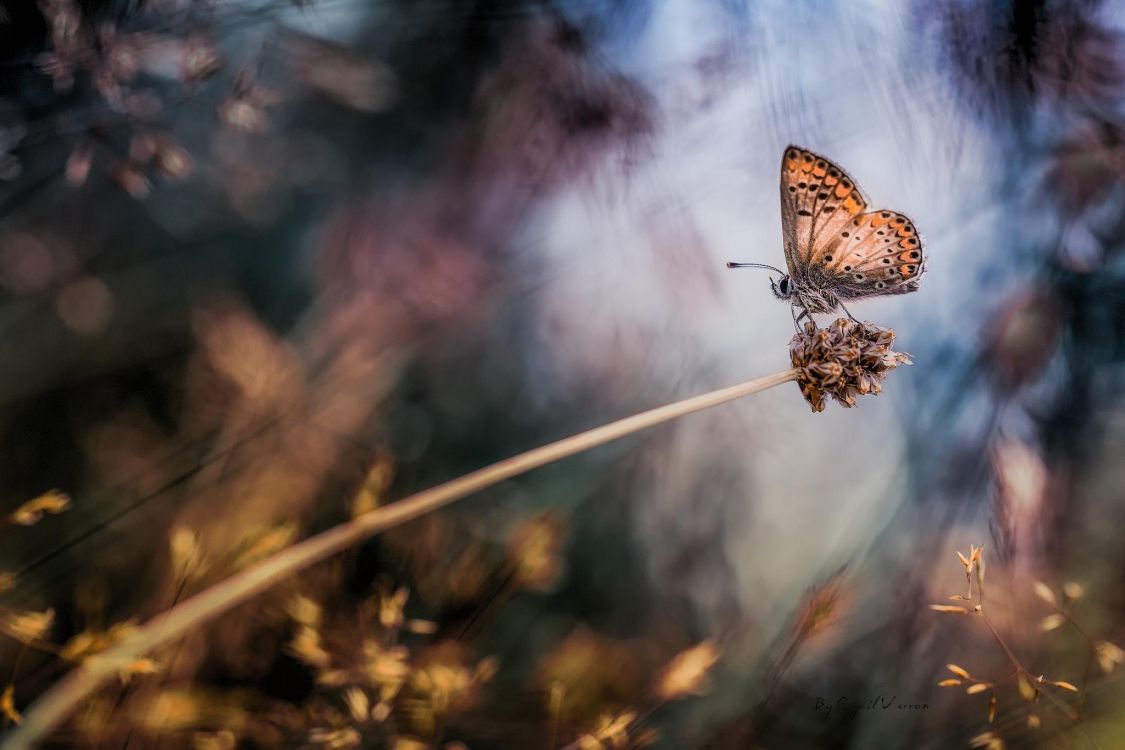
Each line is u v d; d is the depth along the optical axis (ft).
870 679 1.12
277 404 1.13
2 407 1.14
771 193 1.16
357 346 1.16
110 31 1.06
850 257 1.10
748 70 1.14
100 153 1.07
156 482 1.11
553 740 1.06
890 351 1.03
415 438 1.18
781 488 1.19
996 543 1.10
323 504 1.12
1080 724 1.07
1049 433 1.12
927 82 1.14
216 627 1.06
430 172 1.18
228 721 1.04
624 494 1.19
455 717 1.05
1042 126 1.14
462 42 1.17
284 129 1.20
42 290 1.16
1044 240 1.14
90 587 1.07
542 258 1.18
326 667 1.04
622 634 1.16
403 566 1.11
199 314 1.14
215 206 1.21
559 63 1.15
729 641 1.15
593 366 1.19
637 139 1.15
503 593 1.07
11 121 1.06
